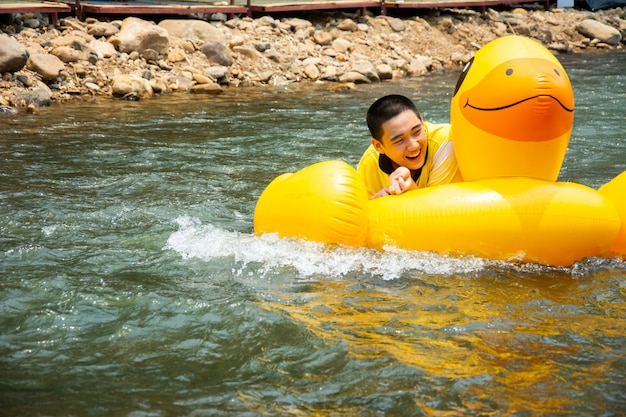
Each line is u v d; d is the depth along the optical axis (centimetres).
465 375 310
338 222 425
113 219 525
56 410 288
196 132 830
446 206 421
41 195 582
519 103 407
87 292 396
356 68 1248
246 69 1212
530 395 295
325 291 397
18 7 1130
